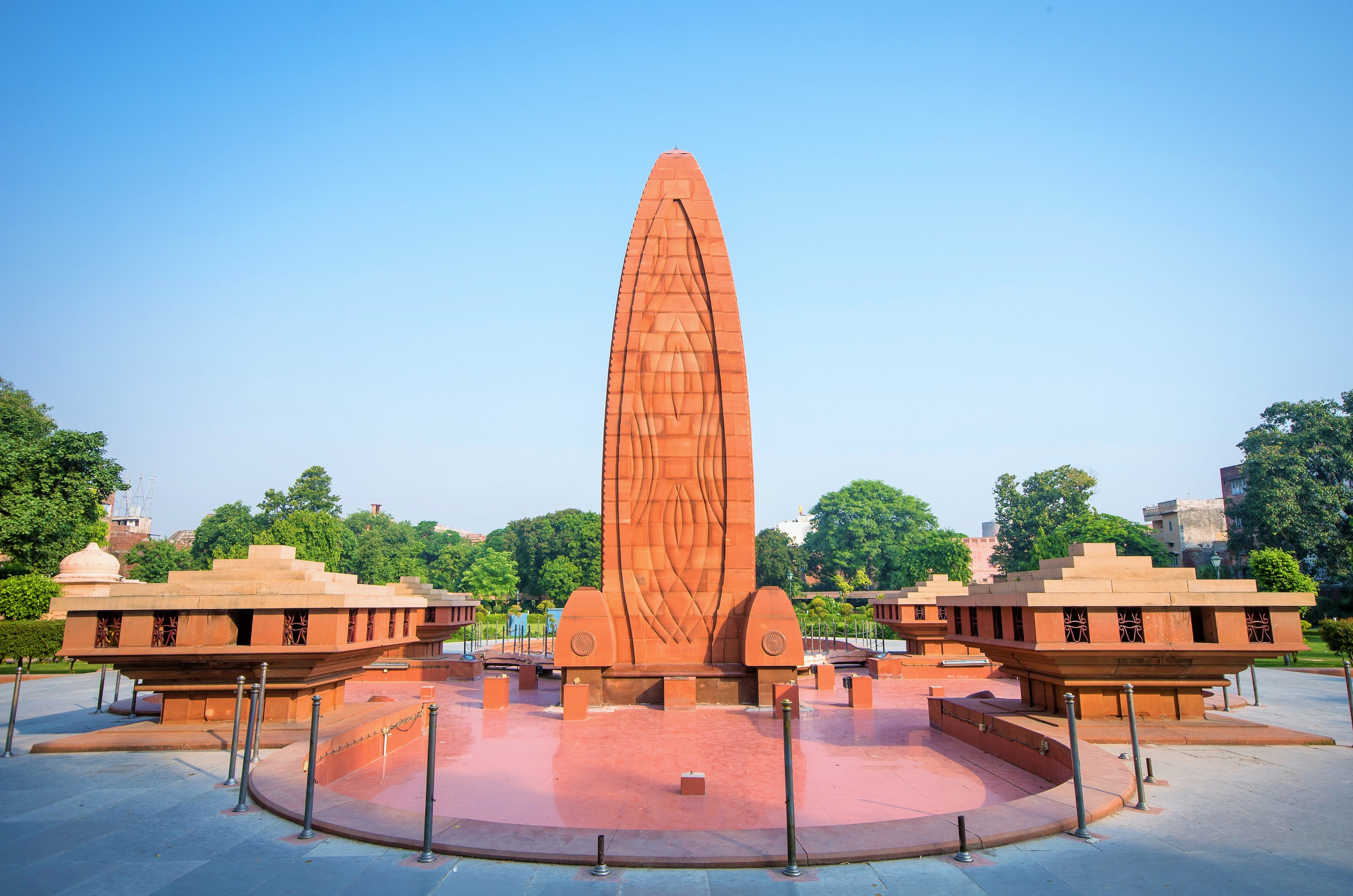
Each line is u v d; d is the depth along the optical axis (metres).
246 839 9.23
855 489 88.19
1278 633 14.44
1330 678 25.77
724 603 20.72
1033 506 67.75
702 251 22.17
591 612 20.08
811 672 28.95
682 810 10.80
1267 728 14.34
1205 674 14.64
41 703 20.59
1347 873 7.99
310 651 14.38
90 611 14.67
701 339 21.80
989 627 16.83
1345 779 11.63
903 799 11.37
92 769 12.55
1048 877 7.94
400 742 15.38
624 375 21.55
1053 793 10.39
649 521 21.02
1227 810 10.15
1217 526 69.88
